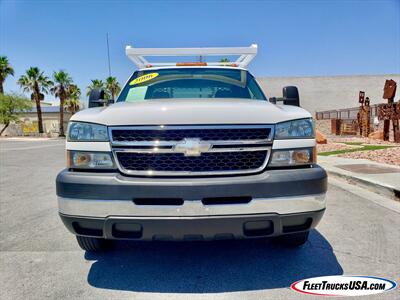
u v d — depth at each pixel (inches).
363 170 290.8
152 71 178.7
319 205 103.7
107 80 1909.4
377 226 161.3
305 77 1717.5
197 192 96.5
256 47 199.8
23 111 1854.1
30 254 135.3
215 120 101.0
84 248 131.0
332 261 124.0
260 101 124.0
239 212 97.7
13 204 216.5
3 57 1723.7
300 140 106.0
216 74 174.9
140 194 97.2
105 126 103.3
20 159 495.2
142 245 141.5
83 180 100.5
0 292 105.8
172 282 110.4
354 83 1723.7
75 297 102.3
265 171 102.3
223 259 127.1
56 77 1770.4
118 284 109.9
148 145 100.1
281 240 134.4
